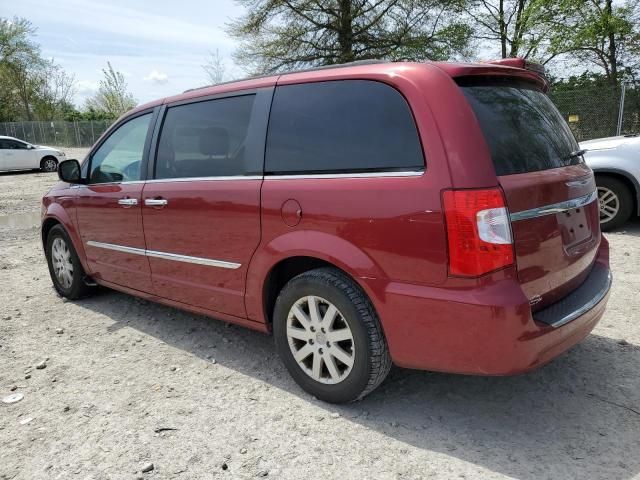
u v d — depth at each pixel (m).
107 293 5.52
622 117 13.54
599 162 7.05
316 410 3.14
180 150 3.89
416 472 2.58
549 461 2.62
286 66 24.72
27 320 4.81
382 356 2.89
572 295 3.00
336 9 23.45
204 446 2.84
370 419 3.03
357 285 2.93
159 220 3.95
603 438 2.78
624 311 4.40
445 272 2.57
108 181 4.58
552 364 3.58
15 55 49.84
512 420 2.98
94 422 3.11
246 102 3.49
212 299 3.71
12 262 7.01
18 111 51.91
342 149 2.95
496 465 2.60
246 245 3.36
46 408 3.28
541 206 2.74
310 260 3.24
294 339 3.25
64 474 2.66
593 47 17.84
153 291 4.23
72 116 52.72
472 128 2.60
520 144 2.83
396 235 2.68
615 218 7.12
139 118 4.36
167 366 3.79
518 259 2.59
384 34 23.88
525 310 2.51
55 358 3.99
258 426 3.00
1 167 21.52
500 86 2.98
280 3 23.22
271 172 3.25
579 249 3.11
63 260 5.29
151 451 2.81
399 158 2.72
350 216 2.84
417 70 2.76
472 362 2.59
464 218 2.50
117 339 4.32
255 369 3.70
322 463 2.67
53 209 5.17
